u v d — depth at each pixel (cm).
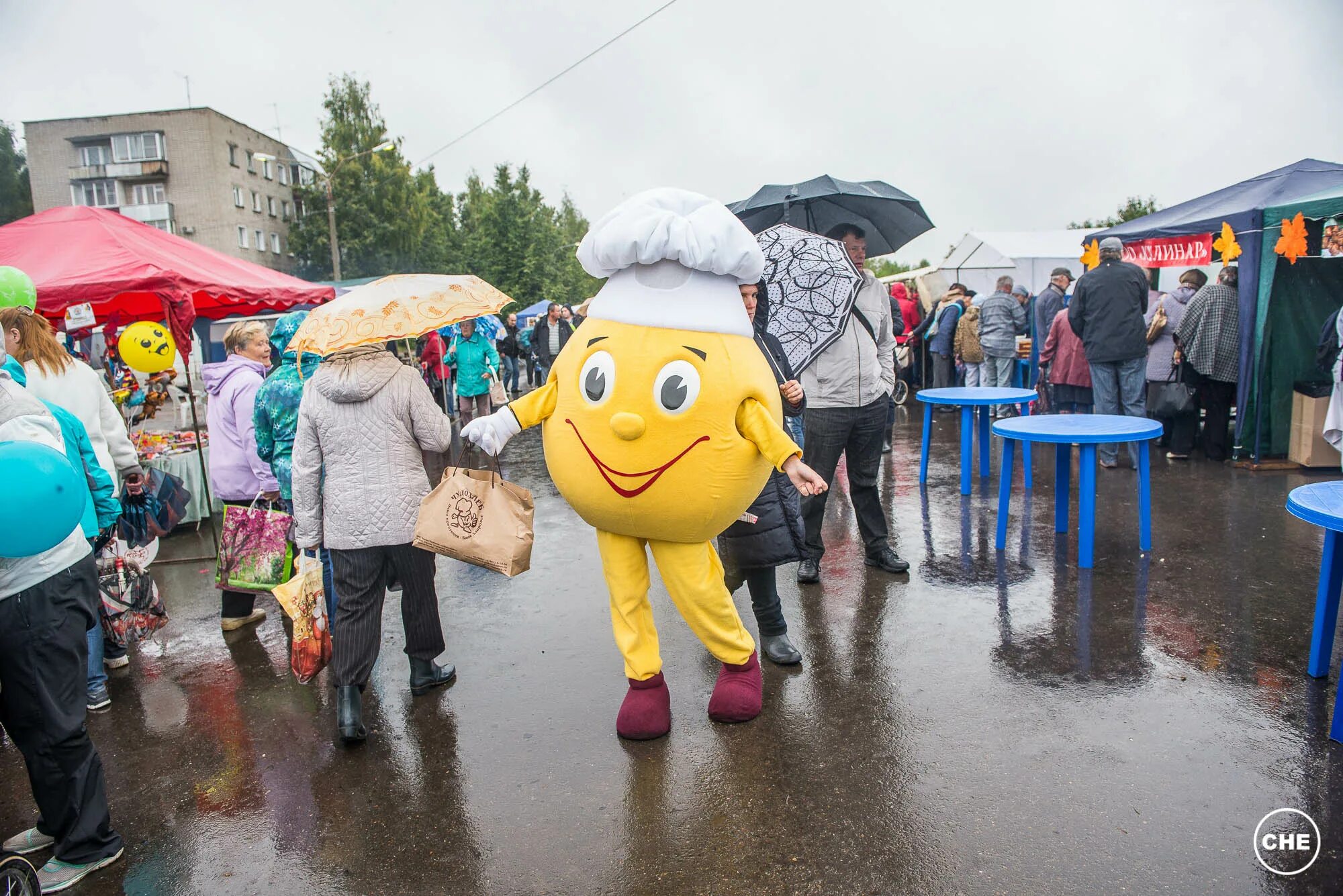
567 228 7212
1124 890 234
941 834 263
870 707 346
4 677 256
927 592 478
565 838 274
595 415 294
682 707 358
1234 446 808
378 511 342
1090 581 483
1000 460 883
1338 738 302
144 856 279
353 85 4984
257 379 505
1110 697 344
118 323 882
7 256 687
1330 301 784
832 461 485
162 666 443
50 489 238
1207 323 789
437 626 383
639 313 290
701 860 259
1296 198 768
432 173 5591
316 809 301
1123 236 905
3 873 245
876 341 487
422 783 313
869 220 568
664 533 305
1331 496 332
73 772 266
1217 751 301
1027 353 1245
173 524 454
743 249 287
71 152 5053
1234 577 478
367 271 5069
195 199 5050
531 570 575
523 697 379
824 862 254
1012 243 1734
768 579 389
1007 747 310
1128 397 754
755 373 297
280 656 450
